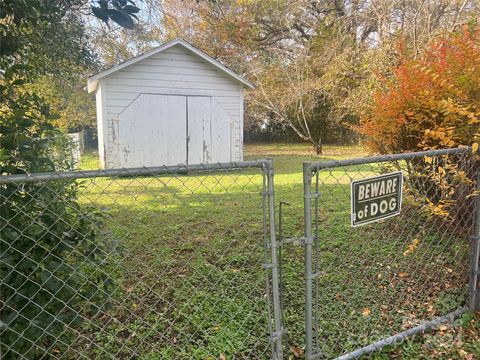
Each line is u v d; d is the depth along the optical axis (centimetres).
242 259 354
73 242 189
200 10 1719
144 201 525
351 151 1619
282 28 1641
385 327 254
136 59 943
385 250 363
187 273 327
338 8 1473
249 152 1666
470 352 231
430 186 318
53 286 183
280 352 198
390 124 376
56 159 380
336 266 339
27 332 183
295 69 1459
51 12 279
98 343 233
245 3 1795
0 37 241
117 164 971
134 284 301
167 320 248
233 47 1884
